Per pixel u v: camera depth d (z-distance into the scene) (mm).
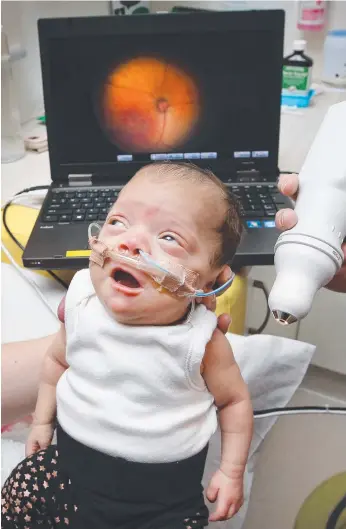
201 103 875
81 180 895
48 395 619
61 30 843
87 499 529
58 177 896
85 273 598
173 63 861
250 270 843
